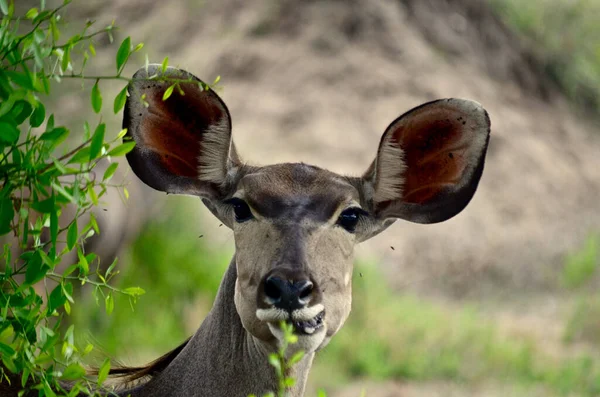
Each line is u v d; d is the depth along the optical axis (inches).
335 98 896.3
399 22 990.4
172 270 559.5
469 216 810.2
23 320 193.2
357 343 553.9
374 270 639.8
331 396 503.8
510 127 938.1
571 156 952.3
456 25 1035.3
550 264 766.5
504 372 543.2
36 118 190.9
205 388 235.6
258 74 922.1
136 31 956.0
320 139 850.8
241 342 232.7
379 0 1000.9
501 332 606.9
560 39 1120.8
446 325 591.8
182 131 237.6
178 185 239.8
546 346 585.0
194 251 577.9
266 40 952.3
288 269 211.9
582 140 997.2
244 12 976.3
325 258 221.1
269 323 213.0
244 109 884.0
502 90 1007.0
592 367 542.9
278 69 922.7
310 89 903.7
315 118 872.9
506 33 1077.8
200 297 557.6
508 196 854.5
